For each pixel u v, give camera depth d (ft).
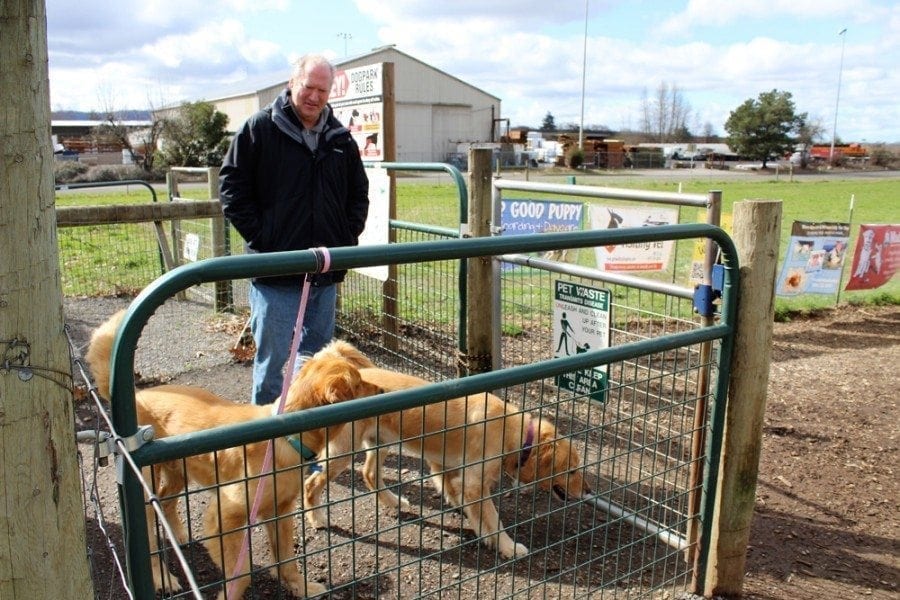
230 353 22.16
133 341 5.36
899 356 24.43
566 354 13.19
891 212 77.25
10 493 4.67
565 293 13.08
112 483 13.78
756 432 10.23
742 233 9.62
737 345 9.89
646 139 260.01
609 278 12.21
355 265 6.40
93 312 26.35
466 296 17.21
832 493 14.57
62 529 4.98
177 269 5.55
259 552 11.75
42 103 4.59
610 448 14.76
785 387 20.98
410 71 181.37
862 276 31.86
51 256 4.76
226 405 10.97
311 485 12.62
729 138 214.90
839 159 219.41
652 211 17.65
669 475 13.79
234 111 177.58
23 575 4.80
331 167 13.76
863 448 16.75
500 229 16.58
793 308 30.91
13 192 4.46
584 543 12.42
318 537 12.52
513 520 13.29
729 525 10.53
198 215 24.89
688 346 9.62
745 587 11.30
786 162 211.41
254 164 13.34
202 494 13.38
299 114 13.32
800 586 11.41
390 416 12.80
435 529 12.87
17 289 4.54
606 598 10.73
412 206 70.64
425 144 187.93
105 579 10.71
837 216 71.56
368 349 21.94
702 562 10.75
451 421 12.43
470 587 11.09
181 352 22.33
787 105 207.10
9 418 4.59
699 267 13.23
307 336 14.26
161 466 10.68
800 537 12.89
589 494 12.16
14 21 4.34
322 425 6.22
